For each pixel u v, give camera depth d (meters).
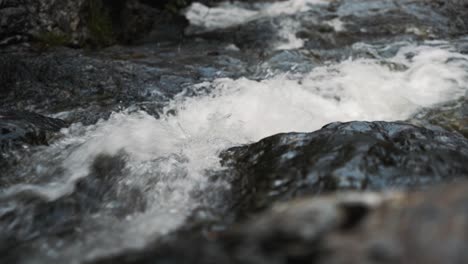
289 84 5.77
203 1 12.34
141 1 9.91
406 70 6.30
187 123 4.61
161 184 3.18
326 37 8.60
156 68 6.30
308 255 1.44
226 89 5.54
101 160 3.57
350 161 2.82
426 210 1.45
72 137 4.14
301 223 1.54
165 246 1.82
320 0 11.88
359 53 7.27
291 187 2.74
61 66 5.99
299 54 7.11
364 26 9.13
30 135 3.87
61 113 4.86
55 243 2.44
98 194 3.15
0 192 3.18
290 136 3.34
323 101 5.30
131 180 3.25
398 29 8.74
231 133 4.28
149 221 2.64
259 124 4.56
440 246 1.33
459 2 10.30
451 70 6.14
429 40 7.92
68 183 3.30
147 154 3.63
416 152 2.99
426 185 2.65
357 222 1.52
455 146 3.13
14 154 3.63
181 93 5.45
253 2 12.97
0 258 2.32
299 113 4.87
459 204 1.42
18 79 5.66
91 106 5.04
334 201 1.63
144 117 4.65
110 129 4.29
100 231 2.57
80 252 2.27
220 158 3.51
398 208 1.52
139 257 1.78
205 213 2.73
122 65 6.25
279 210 1.74
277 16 10.49
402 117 4.98
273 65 6.61
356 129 3.28
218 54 7.52
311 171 2.81
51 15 7.41
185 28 10.29
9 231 2.72
